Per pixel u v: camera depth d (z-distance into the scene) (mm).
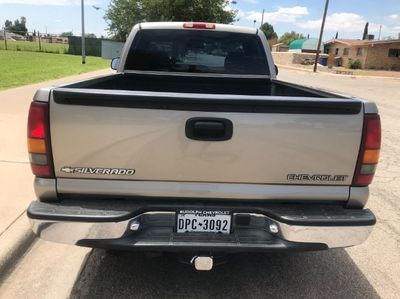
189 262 3082
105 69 24344
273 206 2816
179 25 5047
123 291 3291
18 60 28750
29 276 3490
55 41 79188
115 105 2613
